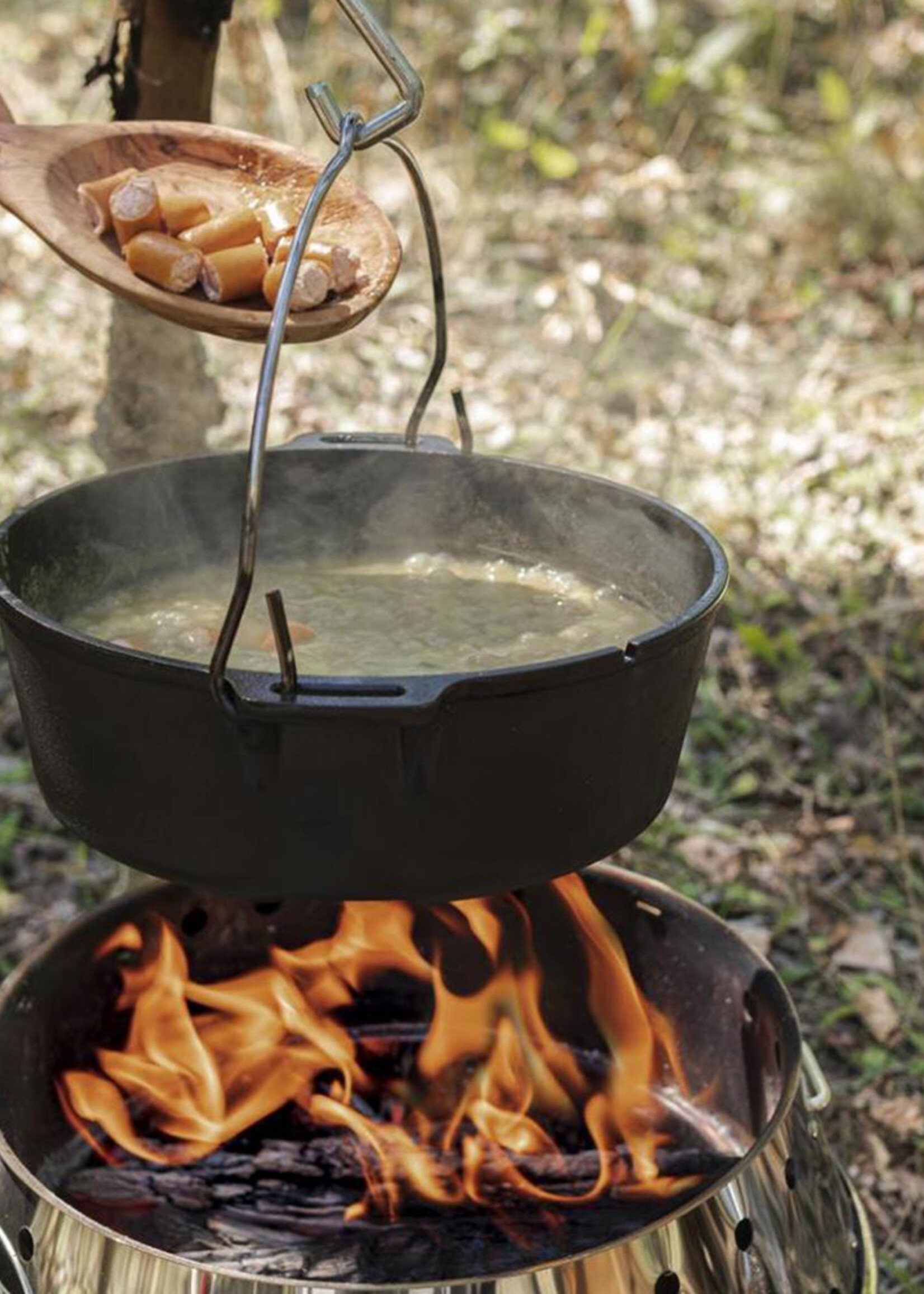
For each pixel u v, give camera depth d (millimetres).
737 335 4902
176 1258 1501
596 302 4926
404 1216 1916
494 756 1406
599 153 5898
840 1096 2547
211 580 1857
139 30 2176
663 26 6281
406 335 4727
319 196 1420
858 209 5523
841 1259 1798
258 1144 2041
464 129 5777
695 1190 1939
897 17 6434
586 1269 1519
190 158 1887
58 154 1785
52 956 1957
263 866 1448
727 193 5730
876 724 3430
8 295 4766
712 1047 2059
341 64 5785
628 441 4344
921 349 4883
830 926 2908
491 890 1485
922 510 4086
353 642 1688
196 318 1602
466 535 1898
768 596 3768
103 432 2641
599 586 1826
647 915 2086
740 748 3373
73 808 1534
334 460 1882
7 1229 1645
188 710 1392
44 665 1470
